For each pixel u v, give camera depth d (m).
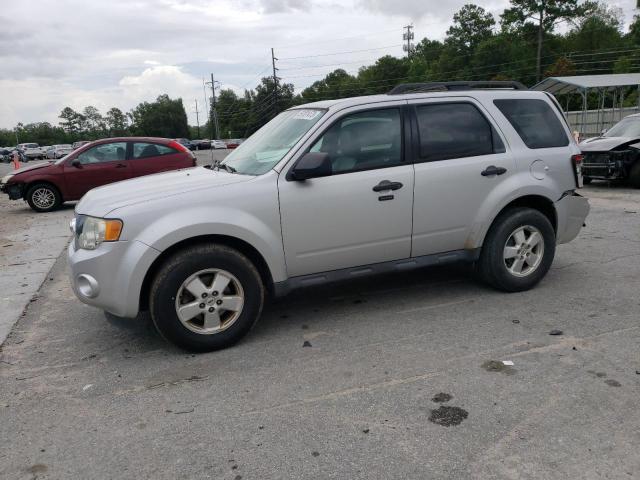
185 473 2.75
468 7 80.81
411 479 2.64
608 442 2.87
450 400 3.33
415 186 4.57
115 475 2.76
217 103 114.69
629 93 50.44
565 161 5.20
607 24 76.56
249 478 2.70
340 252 4.45
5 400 3.56
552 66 69.25
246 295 4.16
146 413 3.33
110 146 12.52
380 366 3.82
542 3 68.44
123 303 3.90
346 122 4.46
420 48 99.00
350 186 4.36
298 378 3.69
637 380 3.48
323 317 4.80
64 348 4.38
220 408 3.35
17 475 2.79
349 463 2.78
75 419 3.30
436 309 4.87
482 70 74.56
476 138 4.87
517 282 5.15
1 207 14.10
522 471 2.67
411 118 4.65
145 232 3.87
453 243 4.86
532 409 3.20
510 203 5.06
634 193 11.62
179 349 4.23
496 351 3.98
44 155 61.53
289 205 4.20
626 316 4.55
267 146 4.69
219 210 4.01
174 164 12.62
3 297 5.83
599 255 6.52
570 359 3.80
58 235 9.45
